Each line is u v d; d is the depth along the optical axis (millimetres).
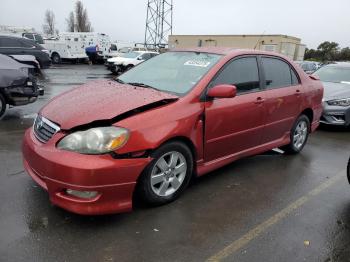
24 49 17031
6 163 4836
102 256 3021
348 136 7754
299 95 5625
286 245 3332
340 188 4715
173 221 3611
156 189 3770
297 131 5910
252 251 3207
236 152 4730
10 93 7441
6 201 3797
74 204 3271
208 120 4090
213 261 3041
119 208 3398
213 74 4273
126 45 44344
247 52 4875
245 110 4574
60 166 3205
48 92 11977
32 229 3332
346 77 9297
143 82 4508
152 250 3137
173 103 3832
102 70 25516
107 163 3221
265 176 4969
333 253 3258
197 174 4195
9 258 2930
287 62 5602
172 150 3756
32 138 3715
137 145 3393
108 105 3590
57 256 2990
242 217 3791
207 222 3645
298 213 3955
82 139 3268
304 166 5484
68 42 30906
